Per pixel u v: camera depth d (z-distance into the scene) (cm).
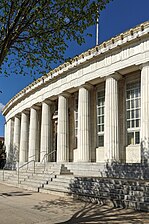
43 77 2627
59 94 2442
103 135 2152
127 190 1133
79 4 827
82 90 2192
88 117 2167
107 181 1249
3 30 765
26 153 3167
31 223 860
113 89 1931
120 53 1891
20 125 3544
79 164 1991
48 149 2623
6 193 1628
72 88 2305
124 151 1944
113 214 988
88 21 873
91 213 1012
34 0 763
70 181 1536
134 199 1091
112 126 1891
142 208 1046
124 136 1961
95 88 2238
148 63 1705
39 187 1708
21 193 1623
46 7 805
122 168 1695
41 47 905
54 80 2534
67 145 2378
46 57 921
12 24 761
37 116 2956
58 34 883
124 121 1975
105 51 1962
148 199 1032
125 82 2008
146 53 1716
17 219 922
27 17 791
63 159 2336
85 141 2122
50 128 2688
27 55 926
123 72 1920
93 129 2214
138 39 1764
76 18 856
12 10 757
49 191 1595
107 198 1213
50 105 2736
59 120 2408
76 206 1173
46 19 837
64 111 2408
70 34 887
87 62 2145
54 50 913
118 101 2009
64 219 916
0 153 3900
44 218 934
